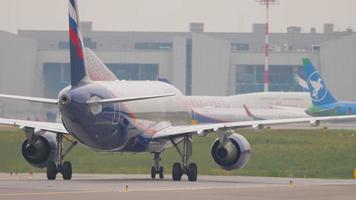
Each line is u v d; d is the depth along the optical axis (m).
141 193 130.25
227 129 170.38
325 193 133.00
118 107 171.88
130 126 175.12
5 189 138.00
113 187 144.88
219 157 171.88
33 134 171.88
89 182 161.62
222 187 147.00
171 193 131.00
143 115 178.88
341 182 169.88
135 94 176.75
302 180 179.75
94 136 169.50
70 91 164.38
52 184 152.88
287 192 134.75
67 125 166.38
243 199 122.44
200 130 170.25
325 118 169.75
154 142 181.00
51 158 172.62
